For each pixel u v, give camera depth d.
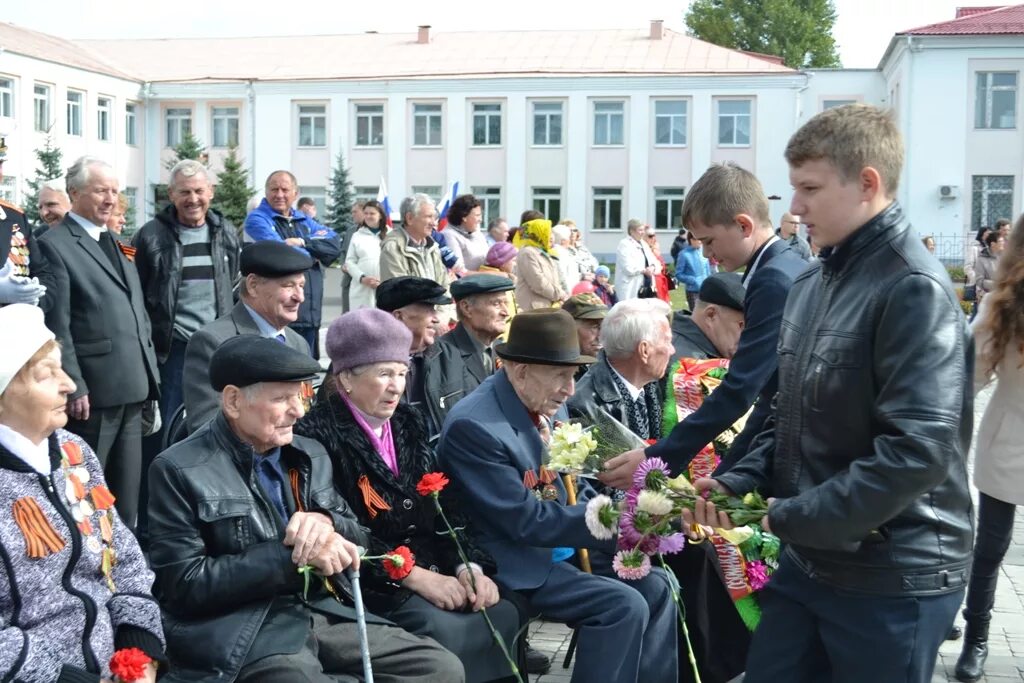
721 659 4.46
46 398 3.01
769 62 41.91
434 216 8.98
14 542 2.89
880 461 2.59
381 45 44.31
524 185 40.19
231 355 3.52
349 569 3.50
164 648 3.20
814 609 2.90
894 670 2.76
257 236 8.84
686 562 4.46
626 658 3.95
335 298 21.41
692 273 19.52
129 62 44.47
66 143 38.94
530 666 4.80
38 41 40.47
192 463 3.50
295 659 3.37
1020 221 4.54
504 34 44.09
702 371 4.83
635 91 39.34
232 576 3.38
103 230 6.03
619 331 4.72
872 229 2.76
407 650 3.59
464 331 5.52
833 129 2.76
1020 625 5.46
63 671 2.85
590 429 3.99
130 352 5.98
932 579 2.74
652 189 39.69
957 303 2.69
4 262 4.87
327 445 3.96
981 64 35.91
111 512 3.24
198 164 6.68
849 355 2.73
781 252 3.82
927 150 36.50
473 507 4.13
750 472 3.19
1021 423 4.56
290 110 41.06
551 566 4.15
